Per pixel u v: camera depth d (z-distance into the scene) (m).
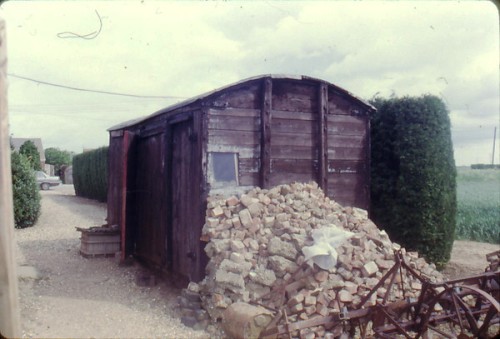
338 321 5.45
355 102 8.57
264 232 6.64
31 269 8.92
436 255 9.12
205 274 6.93
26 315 6.04
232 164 7.30
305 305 5.75
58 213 18.59
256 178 7.47
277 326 5.16
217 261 6.32
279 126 7.73
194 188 7.27
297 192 7.34
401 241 9.31
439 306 6.24
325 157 8.11
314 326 5.50
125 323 6.01
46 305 6.61
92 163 25.45
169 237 8.31
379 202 9.77
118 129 11.78
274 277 6.07
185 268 7.66
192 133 7.46
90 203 23.62
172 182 8.31
